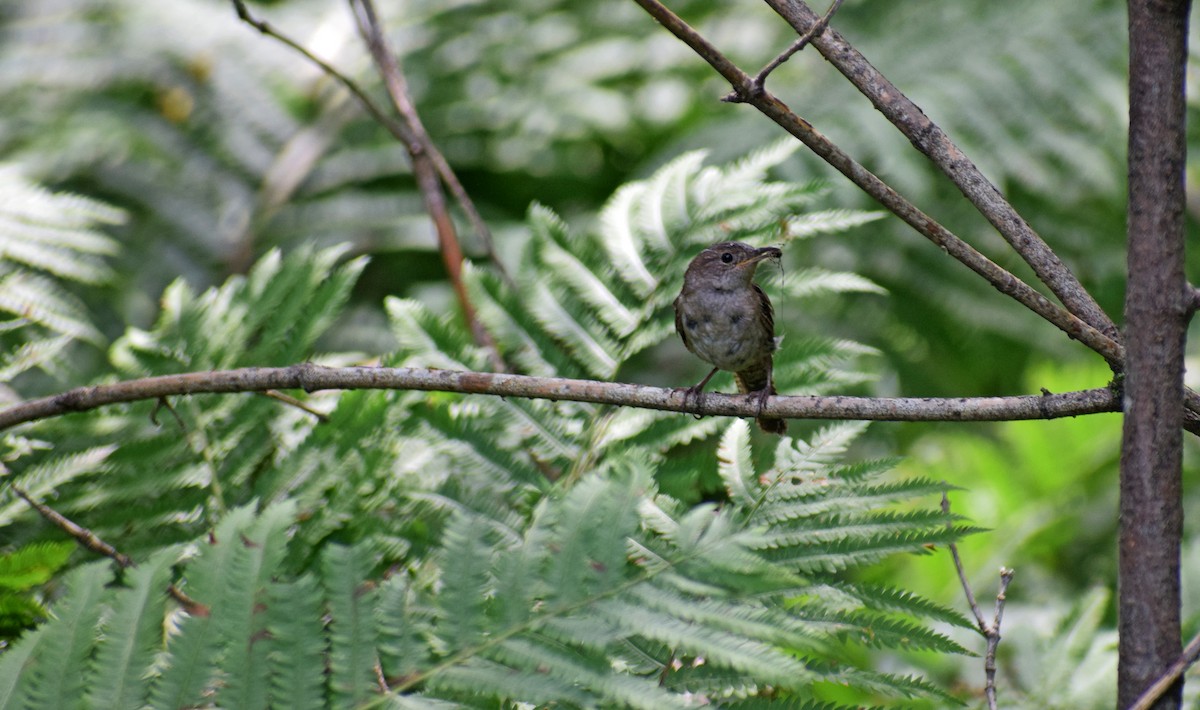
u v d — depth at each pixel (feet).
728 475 19.95
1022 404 17.60
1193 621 25.25
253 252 42.57
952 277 42.70
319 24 51.16
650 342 25.63
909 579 32.91
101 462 23.77
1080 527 35.65
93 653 17.28
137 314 38.81
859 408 18.94
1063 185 44.39
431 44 49.67
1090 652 24.85
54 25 49.14
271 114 47.11
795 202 26.18
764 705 17.07
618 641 18.39
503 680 15.01
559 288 26.04
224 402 24.73
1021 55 44.32
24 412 20.71
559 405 24.23
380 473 22.82
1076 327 16.81
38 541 22.71
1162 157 13.73
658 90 47.50
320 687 15.42
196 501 23.56
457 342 24.66
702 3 50.37
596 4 51.37
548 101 46.03
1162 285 13.73
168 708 15.23
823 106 44.27
